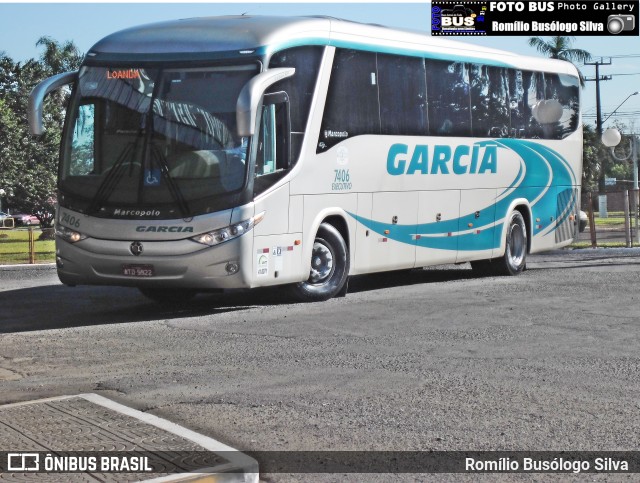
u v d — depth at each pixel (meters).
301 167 16.11
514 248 22.02
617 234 40.34
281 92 15.45
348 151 17.19
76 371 10.69
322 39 16.67
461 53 20.34
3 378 10.34
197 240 14.80
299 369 10.66
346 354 11.58
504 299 16.94
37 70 81.75
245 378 10.17
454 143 19.97
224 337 12.95
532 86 22.61
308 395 9.33
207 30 15.73
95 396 8.98
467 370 10.57
